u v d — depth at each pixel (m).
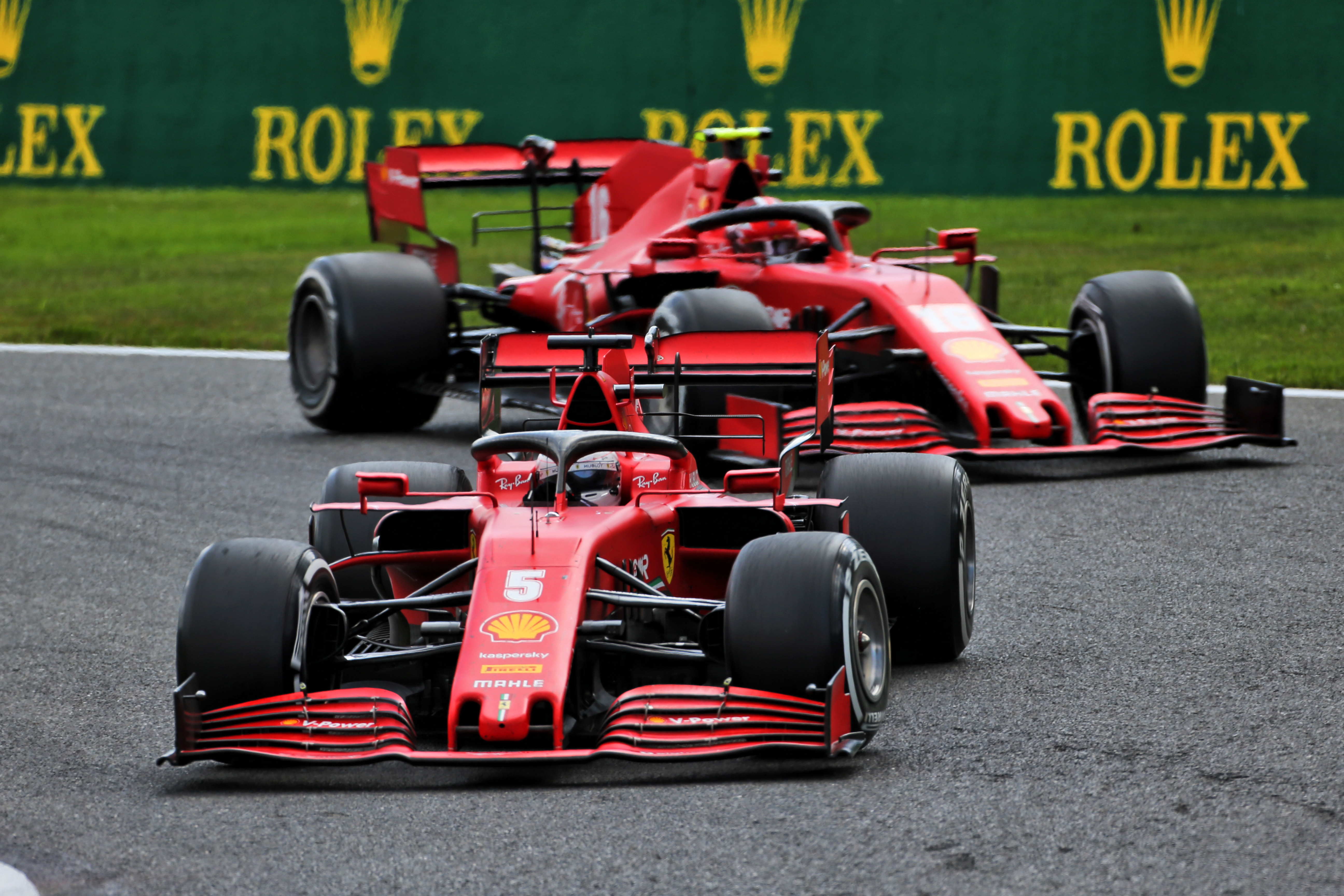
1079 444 43.62
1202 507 34.72
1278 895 15.06
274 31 108.31
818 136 102.00
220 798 18.97
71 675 25.14
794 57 101.62
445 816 17.91
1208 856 16.05
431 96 106.31
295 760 18.42
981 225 95.06
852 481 24.19
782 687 19.25
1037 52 99.56
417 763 18.14
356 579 25.55
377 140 107.88
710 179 47.81
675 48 102.50
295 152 109.69
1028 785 18.36
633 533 21.53
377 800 18.64
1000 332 43.09
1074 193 100.19
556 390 28.19
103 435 47.34
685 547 22.97
